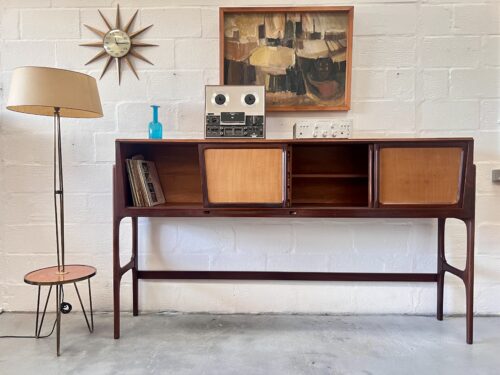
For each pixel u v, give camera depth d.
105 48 2.04
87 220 2.09
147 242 2.10
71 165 2.08
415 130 2.03
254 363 1.58
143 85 2.06
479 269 2.05
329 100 2.02
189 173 2.03
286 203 1.67
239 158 1.67
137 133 2.07
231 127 1.75
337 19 2.00
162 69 2.06
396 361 1.59
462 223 2.04
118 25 2.04
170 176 2.03
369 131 2.04
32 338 1.80
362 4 2.01
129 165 1.74
